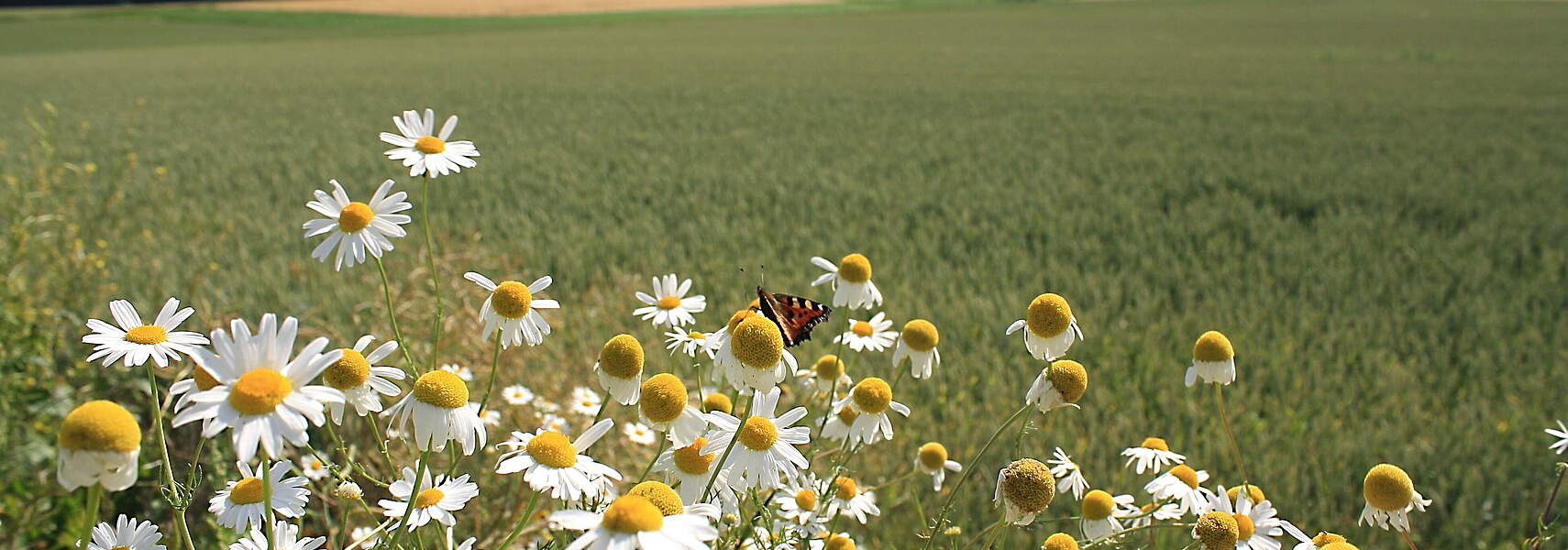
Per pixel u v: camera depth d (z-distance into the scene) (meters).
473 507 3.16
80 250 5.62
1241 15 74.00
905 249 8.73
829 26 68.81
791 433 1.89
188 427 3.87
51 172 8.16
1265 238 9.32
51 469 3.55
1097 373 5.73
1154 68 35.56
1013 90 27.67
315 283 6.58
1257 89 27.77
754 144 16.69
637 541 1.34
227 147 15.95
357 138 17.36
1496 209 10.98
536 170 13.37
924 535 2.06
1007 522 1.90
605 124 20.03
